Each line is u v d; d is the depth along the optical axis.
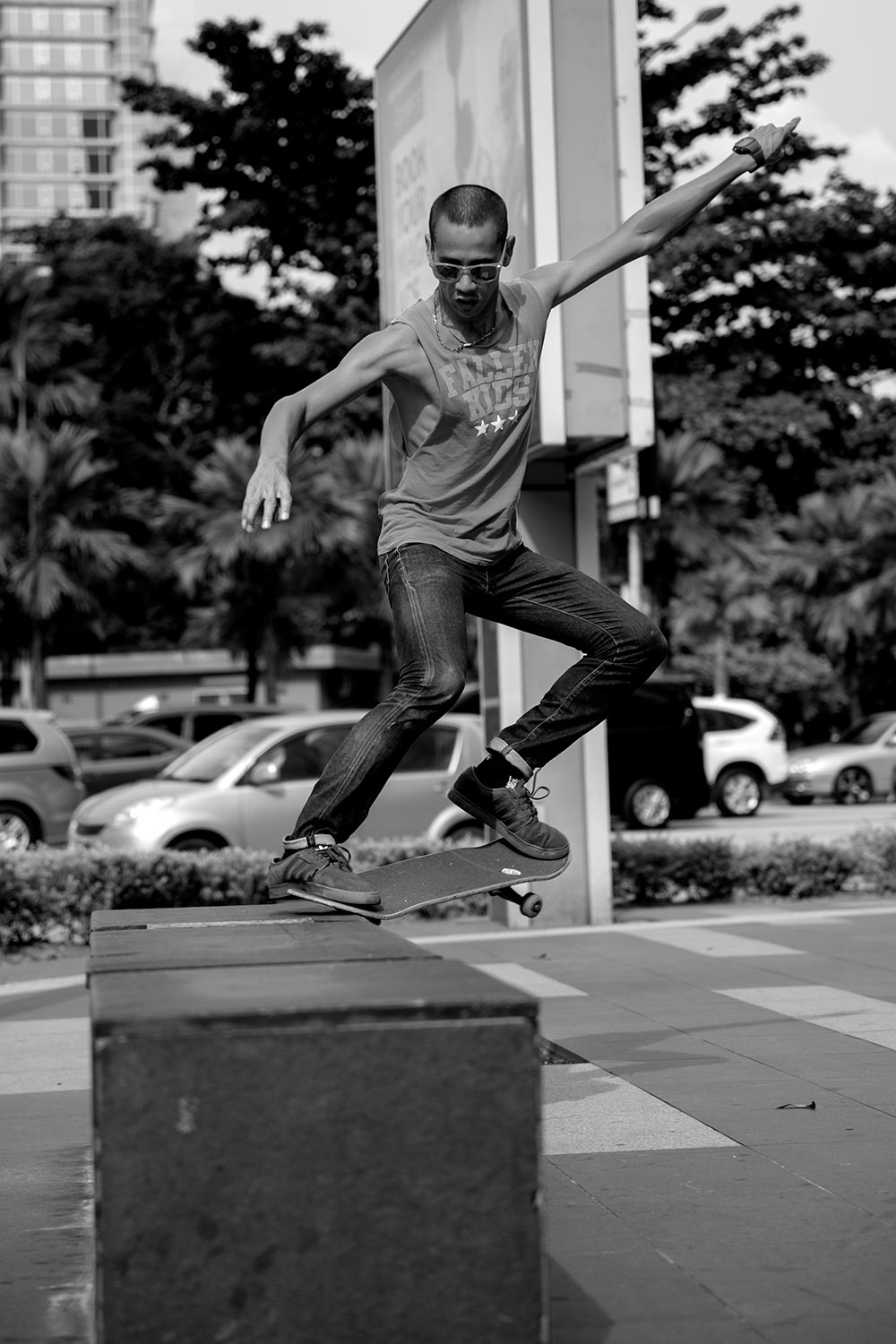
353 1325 2.29
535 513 10.20
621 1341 2.99
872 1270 3.40
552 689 4.08
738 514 31.20
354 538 27.11
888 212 34.28
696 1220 3.79
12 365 30.97
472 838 13.49
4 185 137.38
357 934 3.31
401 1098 2.31
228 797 13.15
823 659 49.41
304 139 34.19
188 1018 2.26
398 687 3.72
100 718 44.00
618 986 7.64
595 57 9.62
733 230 33.25
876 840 12.14
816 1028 6.38
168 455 43.09
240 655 31.09
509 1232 2.33
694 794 20.02
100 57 138.75
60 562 27.33
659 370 33.97
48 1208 4.12
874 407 35.47
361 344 3.66
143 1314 2.24
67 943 10.29
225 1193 2.27
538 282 3.85
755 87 31.92
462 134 10.25
